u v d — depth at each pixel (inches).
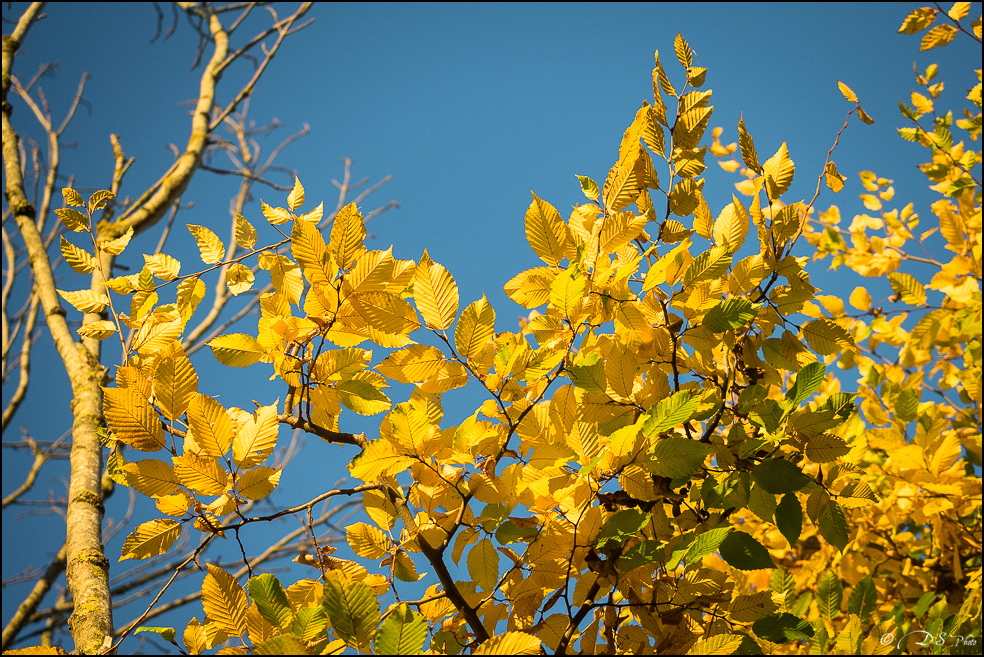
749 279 82.5
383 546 80.7
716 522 78.9
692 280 79.7
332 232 78.5
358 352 79.5
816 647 82.2
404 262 79.1
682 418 74.5
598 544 76.5
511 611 79.5
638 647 78.8
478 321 78.0
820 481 81.7
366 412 79.4
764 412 78.7
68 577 83.7
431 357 78.7
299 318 79.9
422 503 80.2
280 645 72.4
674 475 76.3
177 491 76.9
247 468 77.0
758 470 78.2
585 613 78.3
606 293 79.7
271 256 81.7
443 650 77.9
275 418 77.8
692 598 79.8
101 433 83.4
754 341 83.7
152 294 81.6
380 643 72.1
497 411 78.7
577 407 79.3
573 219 82.3
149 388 78.1
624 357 79.4
